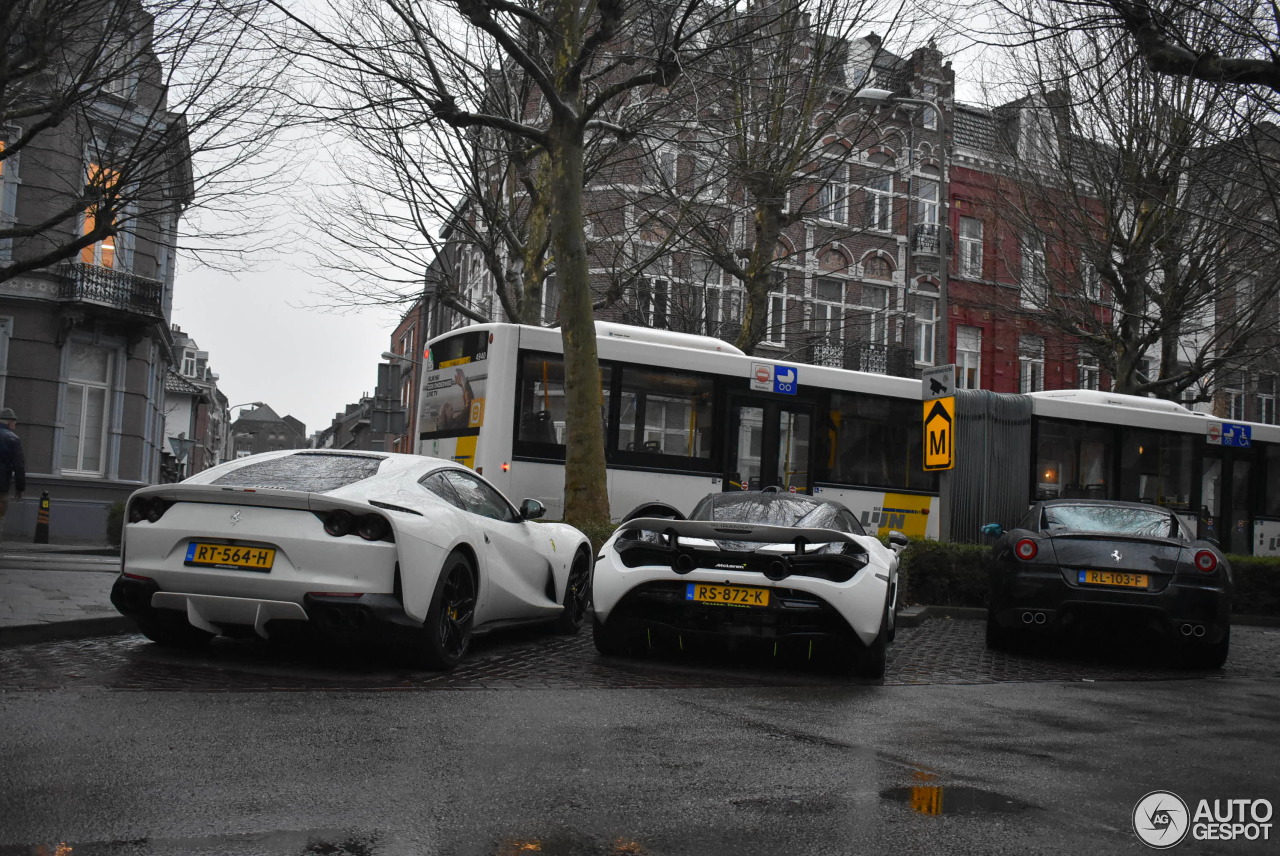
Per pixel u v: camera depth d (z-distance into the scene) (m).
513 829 3.47
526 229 18.83
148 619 6.75
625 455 14.91
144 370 28.31
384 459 7.33
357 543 6.36
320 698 5.68
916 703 6.66
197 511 6.54
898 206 35.72
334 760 4.29
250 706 5.34
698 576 7.51
